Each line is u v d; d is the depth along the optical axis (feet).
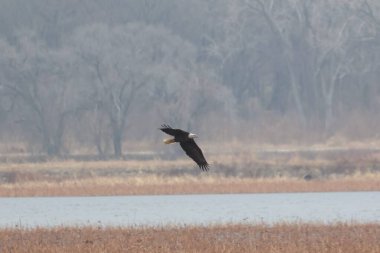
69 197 187.52
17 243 100.68
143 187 195.11
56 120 291.58
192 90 293.64
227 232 110.01
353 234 106.42
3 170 224.53
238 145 287.28
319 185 194.39
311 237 103.50
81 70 297.12
